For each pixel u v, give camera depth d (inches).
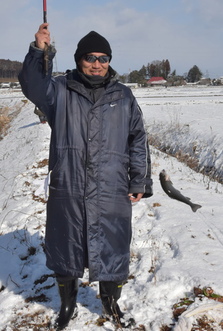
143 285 149.2
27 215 239.3
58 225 118.8
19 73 111.8
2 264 177.2
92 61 114.5
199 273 149.6
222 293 137.6
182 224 205.6
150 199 252.5
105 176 117.1
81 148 115.9
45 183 119.6
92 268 116.6
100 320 131.1
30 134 665.0
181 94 1911.9
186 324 122.2
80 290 151.9
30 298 150.2
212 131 546.9
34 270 170.6
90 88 117.9
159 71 5693.9
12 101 1721.2
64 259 119.2
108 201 117.6
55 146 117.7
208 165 432.8
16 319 137.4
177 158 476.1
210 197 264.4
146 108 1077.8
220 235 190.1
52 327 128.8
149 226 211.6
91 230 116.6
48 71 110.3
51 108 117.2
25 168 399.2
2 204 290.0
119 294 126.3
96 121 116.0
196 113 886.4
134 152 122.5
